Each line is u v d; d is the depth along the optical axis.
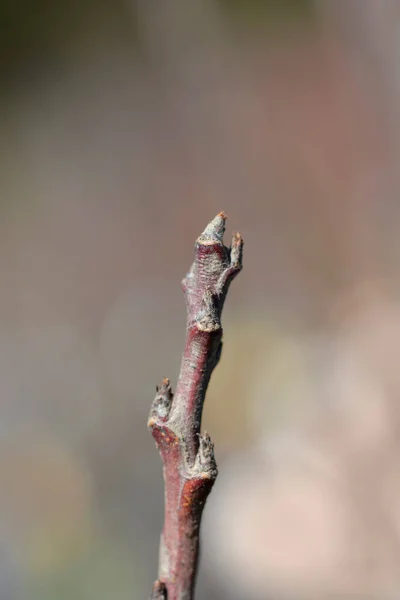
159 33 1.26
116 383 1.01
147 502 0.82
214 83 1.25
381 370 0.88
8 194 1.31
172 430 0.30
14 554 0.77
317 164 1.11
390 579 0.69
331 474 0.80
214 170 1.23
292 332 1.01
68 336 1.10
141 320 1.11
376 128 1.05
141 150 1.30
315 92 1.15
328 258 1.07
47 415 0.96
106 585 0.74
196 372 0.30
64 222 1.27
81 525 0.80
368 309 0.98
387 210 1.03
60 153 1.35
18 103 1.40
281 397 0.92
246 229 1.14
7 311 1.15
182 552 0.31
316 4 1.16
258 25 1.23
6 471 0.88
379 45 0.98
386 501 0.74
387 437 0.81
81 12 1.41
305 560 0.72
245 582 0.72
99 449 0.90
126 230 1.25
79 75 1.40
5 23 1.41
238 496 0.81
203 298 0.30
